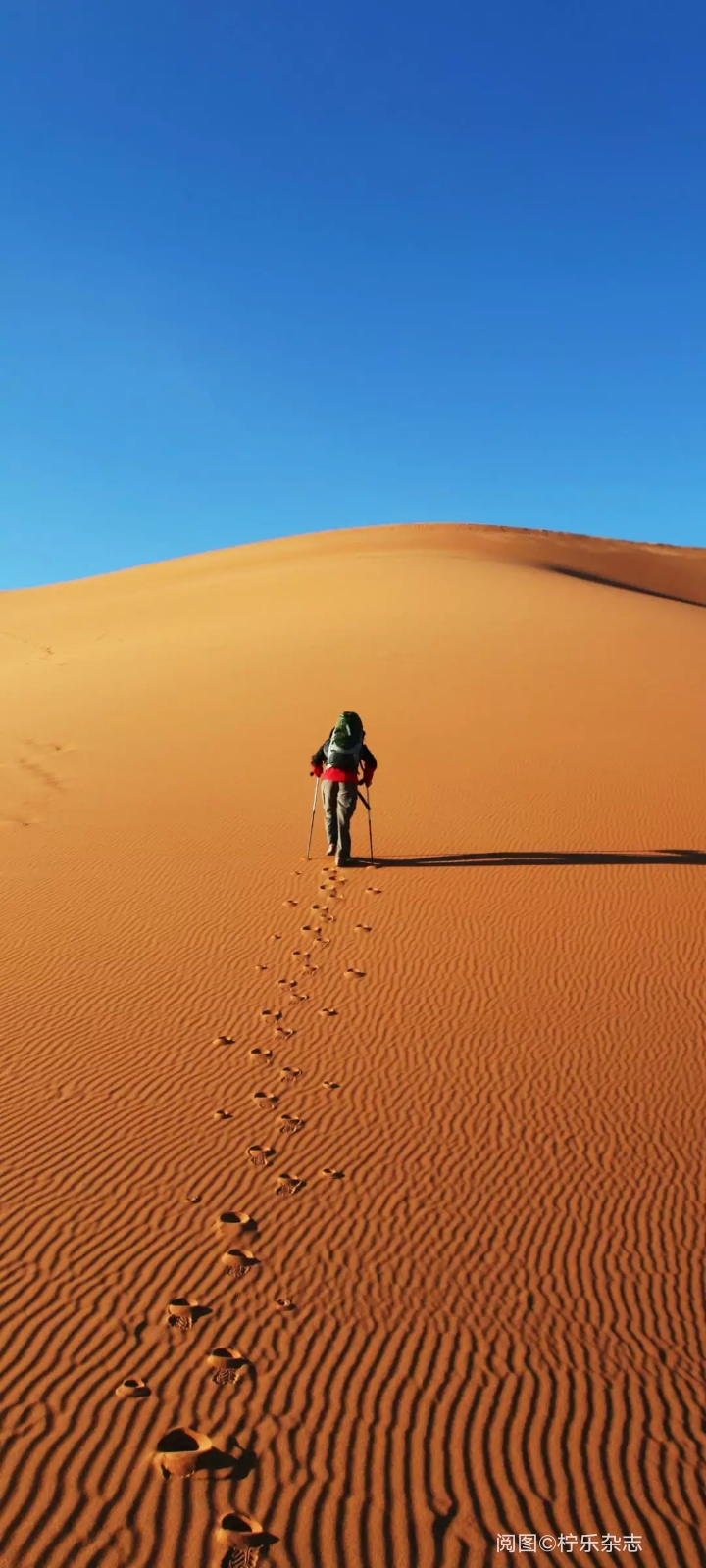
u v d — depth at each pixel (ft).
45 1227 16.33
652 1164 18.25
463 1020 24.47
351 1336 13.94
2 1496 11.18
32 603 198.59
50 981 27.27
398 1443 12.09
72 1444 11.96
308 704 70.38
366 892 34.68
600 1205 17.03
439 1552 10.63
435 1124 19.67
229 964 28.48
